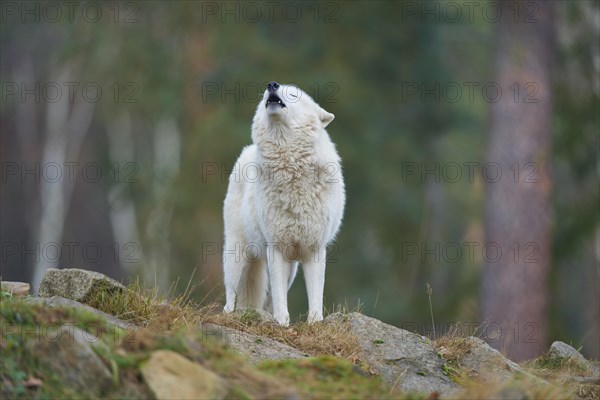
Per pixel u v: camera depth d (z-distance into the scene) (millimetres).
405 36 80812
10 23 95688
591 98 68812
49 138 102750
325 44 76938
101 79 78688
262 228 28625
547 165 55906
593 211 67750
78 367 17875
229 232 31469
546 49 56562
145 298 24359
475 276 69938
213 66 76375
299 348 23844
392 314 73375
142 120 87500
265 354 22234
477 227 80188
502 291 54375
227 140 71375
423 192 81875
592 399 23859
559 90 68375
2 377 17438
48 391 17531
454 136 90125
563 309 81875
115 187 82375
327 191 28016
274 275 28297
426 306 73125
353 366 20766
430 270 80812
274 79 74312
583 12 69062
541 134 55875
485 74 87438
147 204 74062
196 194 71188
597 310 82125
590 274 83062
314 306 27828
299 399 18625
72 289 24016
